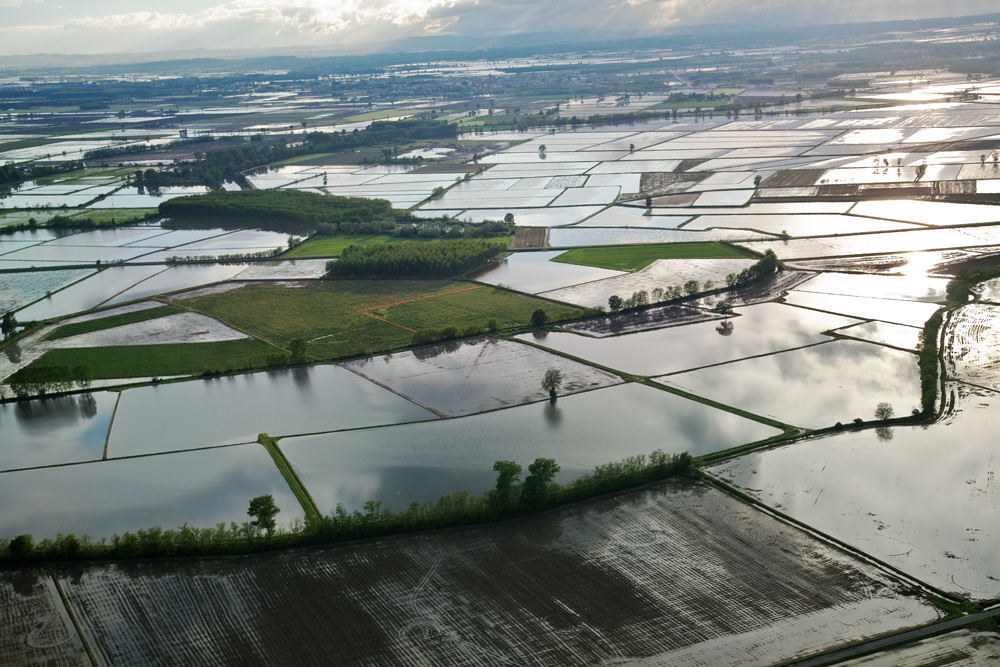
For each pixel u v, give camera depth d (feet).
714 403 508.94
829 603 330.95
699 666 301.02
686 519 391.45
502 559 368.07
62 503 433.48
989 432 458.09
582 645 314.55
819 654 304.09
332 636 326.65
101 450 488.44
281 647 321.93
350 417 515.09
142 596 355.15
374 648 318.86
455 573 360.28
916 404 497.05
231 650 321.93
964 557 356.38
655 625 323.16
